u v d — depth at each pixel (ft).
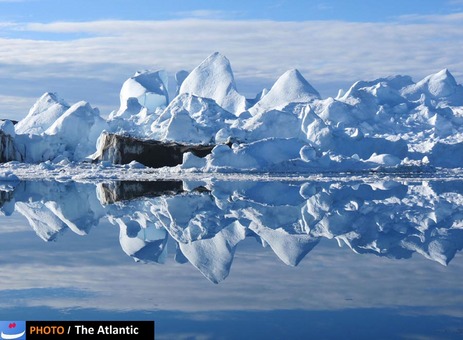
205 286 77.61
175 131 320.09
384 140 317.22
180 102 375.66
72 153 340.80
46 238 114.32
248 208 152.46
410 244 104.01
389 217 134.41
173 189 200.13
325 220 131.44
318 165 281.95
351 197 174.50
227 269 87.56
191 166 283.38
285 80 440.04
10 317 64.39
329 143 308.60
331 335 59.11
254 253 98.99
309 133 313.12
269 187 204.74
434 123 422.00
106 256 97.30
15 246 106.01
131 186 211.61
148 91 430.20
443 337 58.29
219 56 469.98
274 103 431.02
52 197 179.83
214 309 67.31
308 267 88.28
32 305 68.90
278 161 282.15
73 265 90.53
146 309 67.26
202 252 100.22
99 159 324.60
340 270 85.81
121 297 72.18
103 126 347.97
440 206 151.94
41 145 335.67
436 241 106.32
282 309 67.10
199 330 60.34
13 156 327.88
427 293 73.15
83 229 124.57
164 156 314.55
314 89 437.99
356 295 72.54
